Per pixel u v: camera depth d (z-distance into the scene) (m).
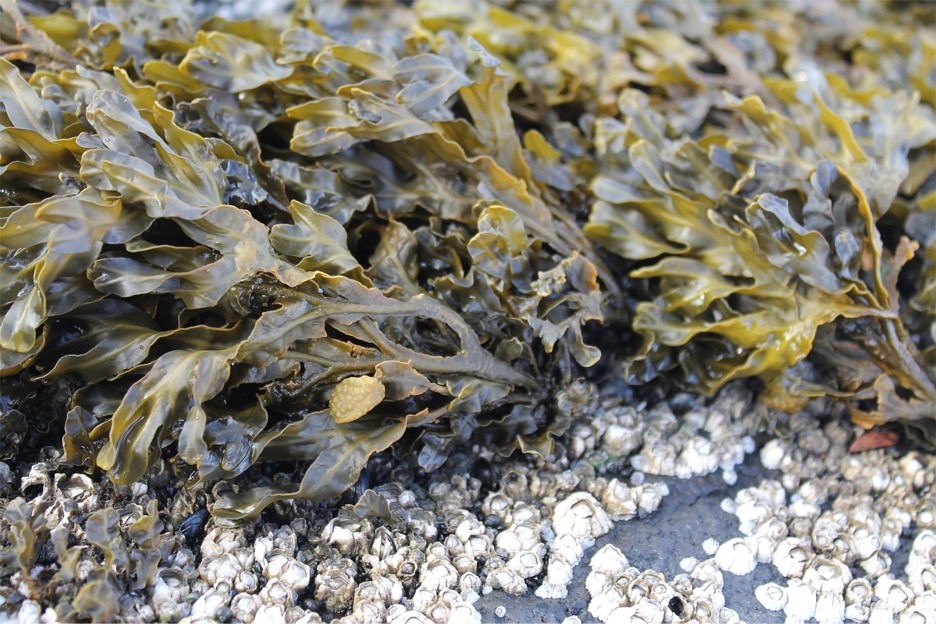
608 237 0.32
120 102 0.28
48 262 0.26
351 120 0.30
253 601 0.27
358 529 0.28
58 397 0.28
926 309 0.32
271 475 0.29
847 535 0.30
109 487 0.28
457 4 0.36
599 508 0.29
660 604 0.28
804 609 0.28
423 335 0.29
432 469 0.29
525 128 0.35
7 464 0.28
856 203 0.31
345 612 0.27
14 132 0.28
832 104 0.34
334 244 0.29
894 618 0.28
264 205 0.30
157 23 0.33
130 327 0.28
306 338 0.28
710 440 0.31
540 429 0.30
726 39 0.37
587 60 0.35
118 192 0.27
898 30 0.39
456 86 0.31
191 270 0.28
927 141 0.34
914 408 0.31
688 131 0.35
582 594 0.28
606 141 0.33
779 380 0.31
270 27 0.34
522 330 0.30
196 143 0.29
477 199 0.31
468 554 0.28
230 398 0.28
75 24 0.33
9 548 0.26
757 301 0.31
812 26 0.39
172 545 0.27
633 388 0.32
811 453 0.32
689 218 0.32
